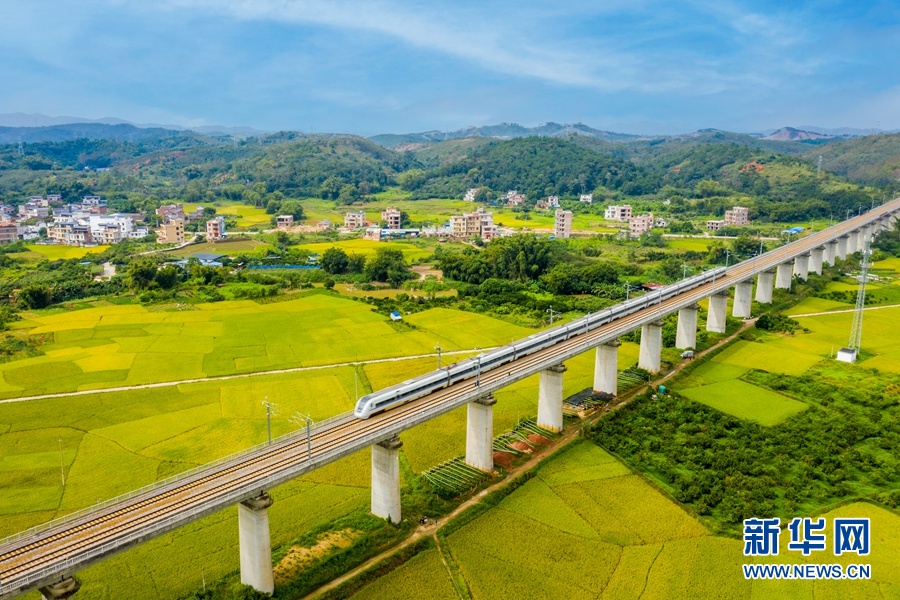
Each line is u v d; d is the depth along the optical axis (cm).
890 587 7394
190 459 10375
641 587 7462
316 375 14250
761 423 11675
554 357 11262
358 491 9594
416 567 7844
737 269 19212
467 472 10012
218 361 15200
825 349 15675
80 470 10044
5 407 12494
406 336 17400
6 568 5941
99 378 14038
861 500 9144
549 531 8544
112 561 7944
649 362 14262
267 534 7319
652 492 9500
